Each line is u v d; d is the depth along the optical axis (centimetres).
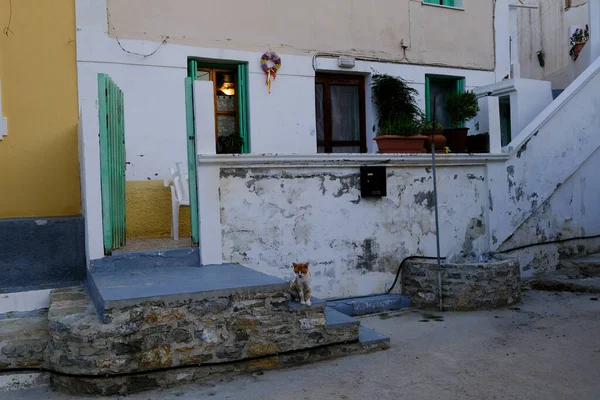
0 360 452
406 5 984
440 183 771
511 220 847
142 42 757
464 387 435
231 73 856
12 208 657
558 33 1603
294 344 491
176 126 782
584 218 962
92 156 560
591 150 958
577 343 541
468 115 939
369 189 702
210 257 605
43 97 681
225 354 465
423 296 702
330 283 683
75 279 616
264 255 639
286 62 865
